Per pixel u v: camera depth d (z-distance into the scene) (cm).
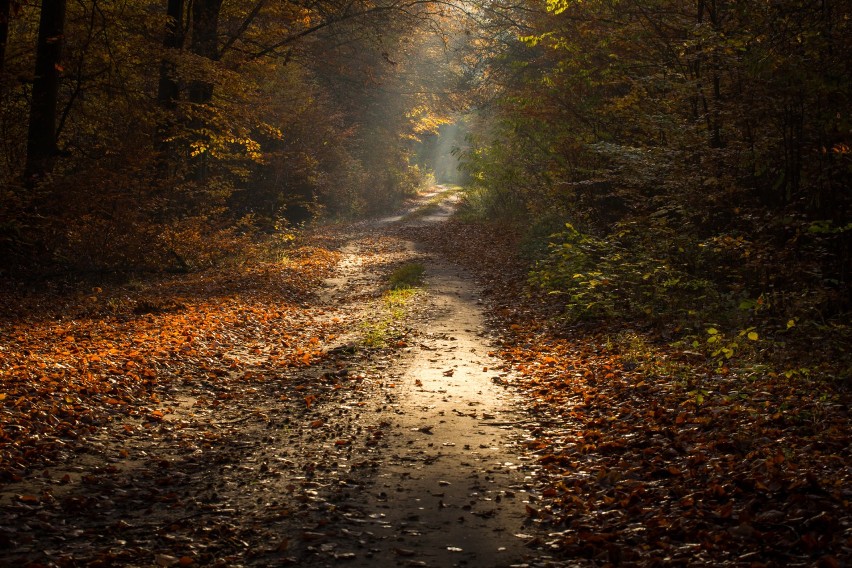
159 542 509
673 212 1541
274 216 3506
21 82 1967
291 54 2891
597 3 1919
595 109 2017
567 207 2328
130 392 897
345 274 2284
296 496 600
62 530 520
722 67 1331
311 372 1080
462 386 984
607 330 1260
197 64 2144
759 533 474
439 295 1798
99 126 2225
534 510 563
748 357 942
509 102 2447
